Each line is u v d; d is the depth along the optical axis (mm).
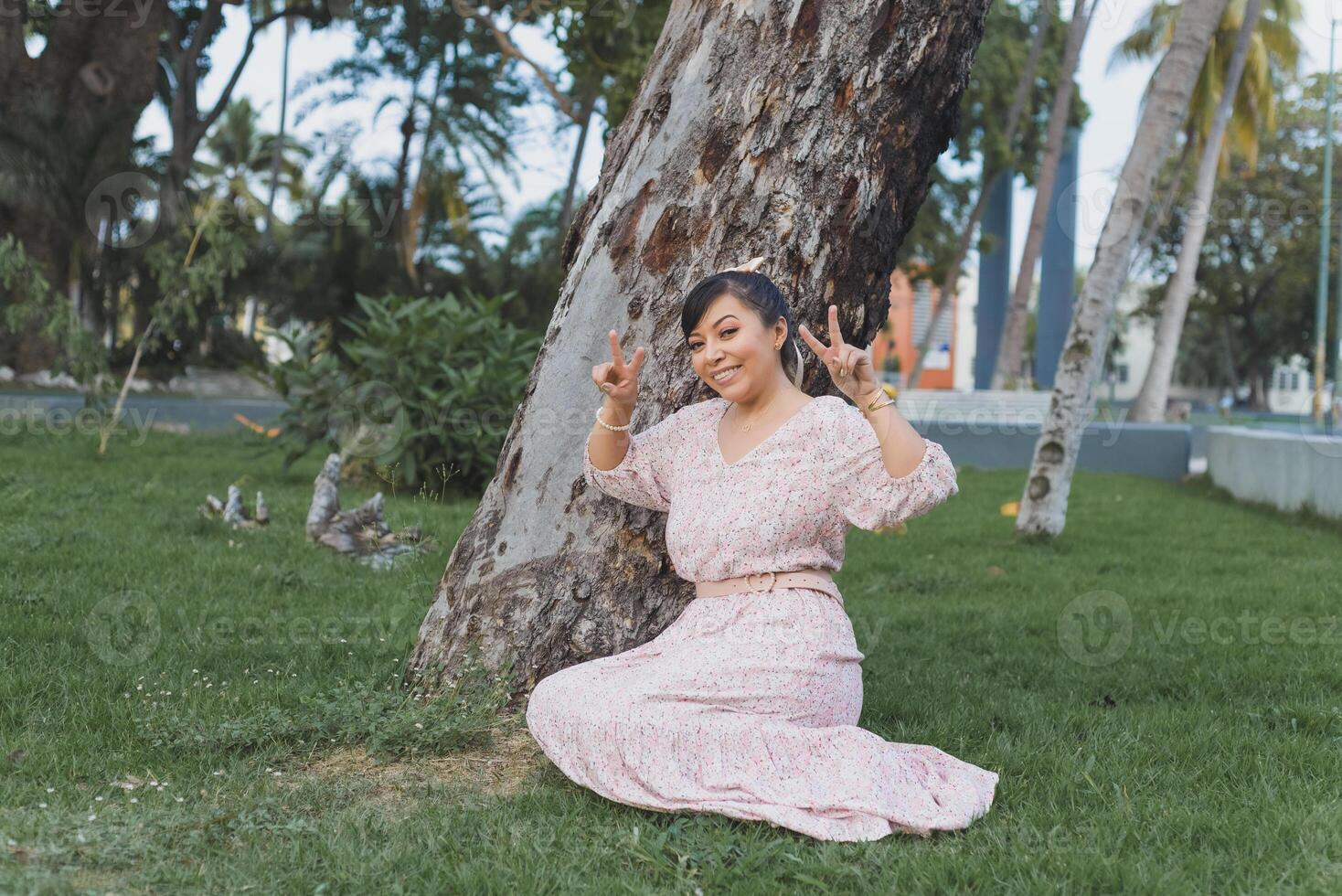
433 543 6594
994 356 28266
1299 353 47625
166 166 21141
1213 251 36906
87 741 3373
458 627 3711
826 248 3590
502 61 21531
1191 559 8078
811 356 3611
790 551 3006
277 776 3182
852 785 2818
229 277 25547
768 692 2896
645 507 3369
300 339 10422
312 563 6402
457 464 9523
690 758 2861
